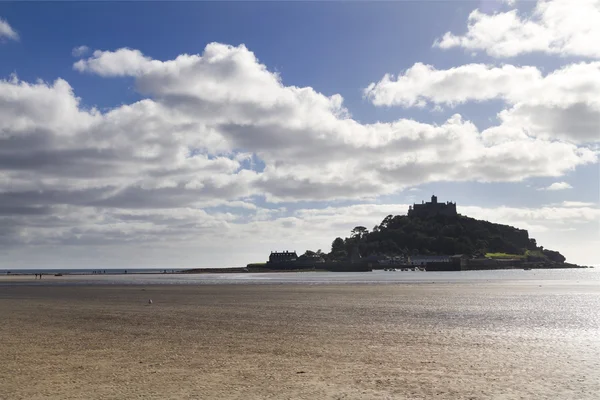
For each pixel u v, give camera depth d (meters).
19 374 21.56
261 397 17.91
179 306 55.62
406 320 40.62
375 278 184.75
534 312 46.81
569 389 18.78
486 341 29.89
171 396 18.06
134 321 41.03
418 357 24.91
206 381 20.23
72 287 111.31
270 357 25.14
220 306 55.19
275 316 44.16
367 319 41.41
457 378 20.52
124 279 194.88
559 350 26.80
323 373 21.52
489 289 88.94
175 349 27.58
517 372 21.56
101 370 22.33
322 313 46.50
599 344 28.75
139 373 21.70
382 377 20.73
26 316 45.50
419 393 18.34
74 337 32.19
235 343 29.52
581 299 63.09
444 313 46.03
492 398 17.67
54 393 18.52
